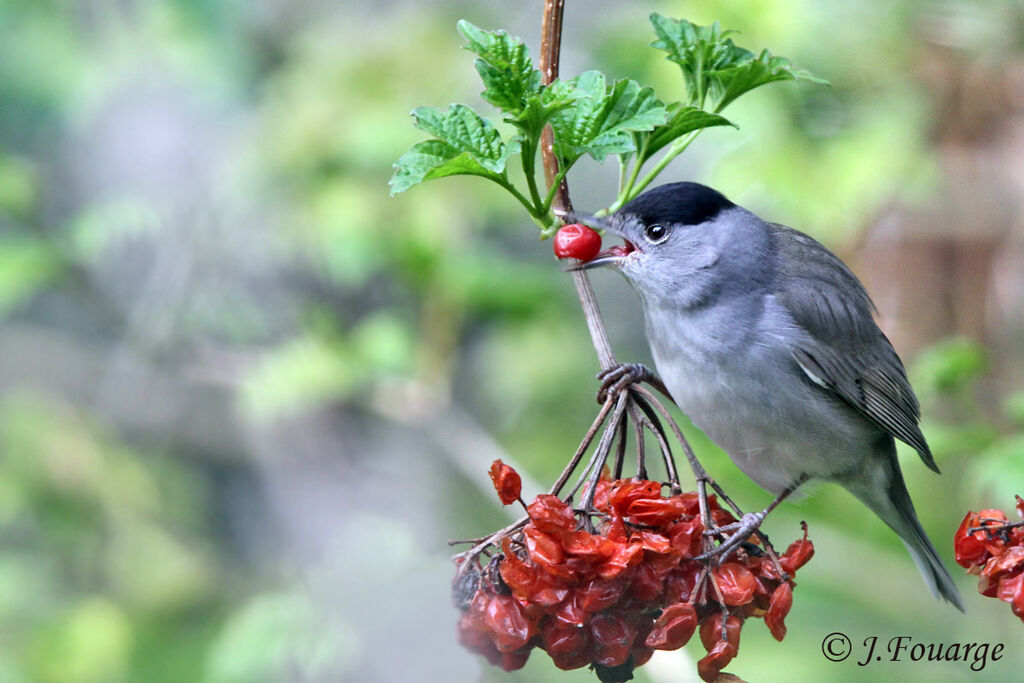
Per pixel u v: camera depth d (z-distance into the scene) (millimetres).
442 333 12391
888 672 10070
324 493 14047
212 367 13234
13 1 12828
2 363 14078
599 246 5695
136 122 13078
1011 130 10336
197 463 14383
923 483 10422
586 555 5125
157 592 13578
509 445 13047
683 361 7074
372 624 8688
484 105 12406
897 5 10570
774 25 10703
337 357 12078
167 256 13188
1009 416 9008
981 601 10391
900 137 10453
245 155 12406
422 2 13203
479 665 6598
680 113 5633
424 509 13820
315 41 12750
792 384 7035
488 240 13266
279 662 11023
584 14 12883
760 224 7293
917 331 10344
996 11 10383
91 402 14273
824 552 10500
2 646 12766
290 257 12594
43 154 13406
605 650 5316
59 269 12969
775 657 10172
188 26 12984
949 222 10289
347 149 12086
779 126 10695
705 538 5391
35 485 13688
